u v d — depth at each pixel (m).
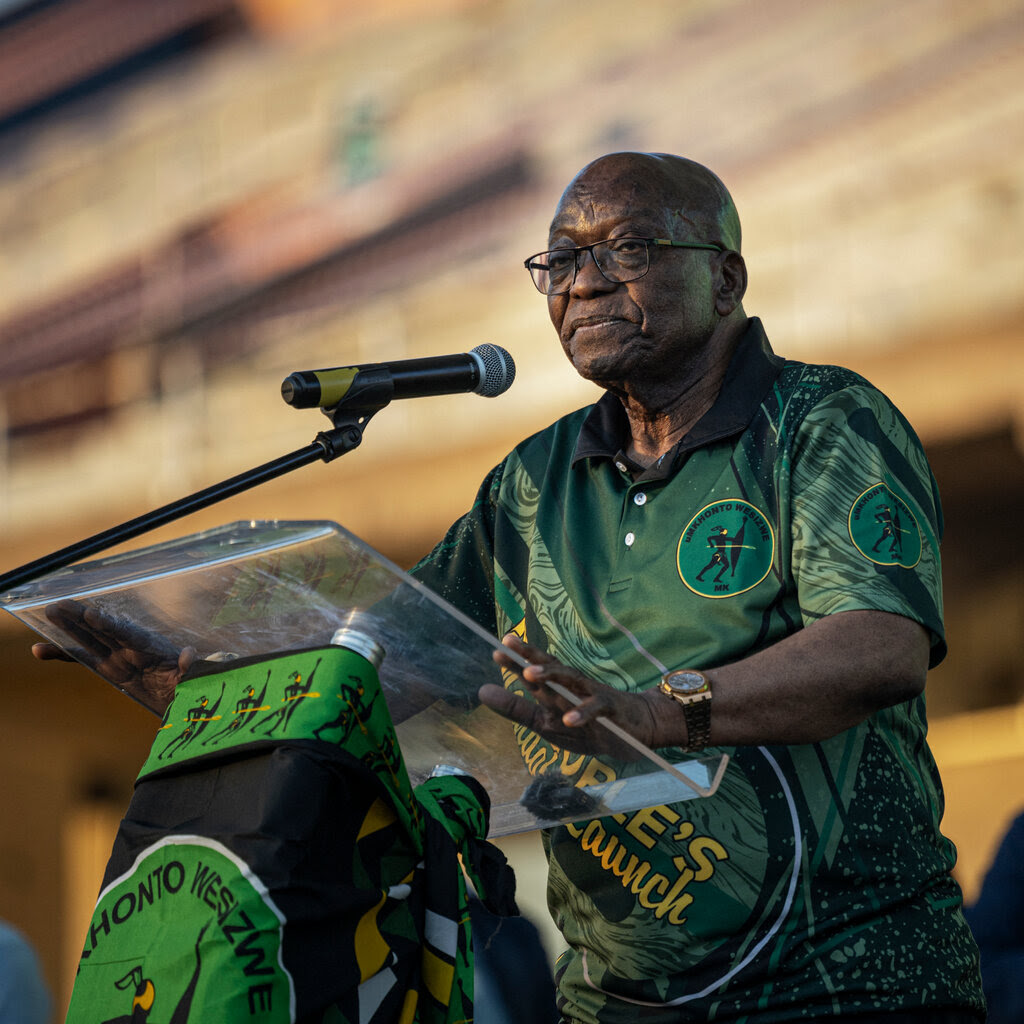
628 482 4.94
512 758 3.95
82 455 18.25
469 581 5.34
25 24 18.42
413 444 16.11
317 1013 3.27
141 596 3.91
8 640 18.78
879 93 13.65
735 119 14.42
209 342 17.52
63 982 20.78
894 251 13.60
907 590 4.21
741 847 4.29
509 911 3.86
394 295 16.42
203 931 3.22
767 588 4.46
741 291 5.02
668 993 4.26
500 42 15.77
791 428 4.62
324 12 16.84
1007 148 13.09
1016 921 6.49
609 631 4.67
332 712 3.40
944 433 13.23
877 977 4.16
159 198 17.81
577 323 4.85
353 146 16.75
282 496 16.80
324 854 3.33
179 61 17.83
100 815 21.66
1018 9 13.05
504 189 15.74
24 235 18.62
